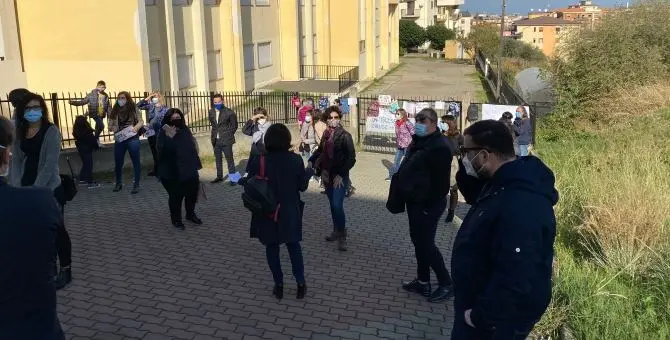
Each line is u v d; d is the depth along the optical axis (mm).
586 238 6508
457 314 3012
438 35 78188
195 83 21094
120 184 9406
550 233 2662
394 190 5172
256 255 6473
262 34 28562
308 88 28922
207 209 8461
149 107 10234
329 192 6680
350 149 6516
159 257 6301
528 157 2848
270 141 4992
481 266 2826
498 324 2648
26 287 2424
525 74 24031
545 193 2689
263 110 9164
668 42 17922
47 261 2510
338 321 4906
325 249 6836
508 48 52656
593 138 14602
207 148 13070
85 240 6797
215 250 6598
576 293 4820
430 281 5727
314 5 35031
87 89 16328
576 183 8531
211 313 4961
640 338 4262
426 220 5094
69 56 16203
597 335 4262
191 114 16875
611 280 5305
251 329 4695
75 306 4977
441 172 4965
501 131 2812
